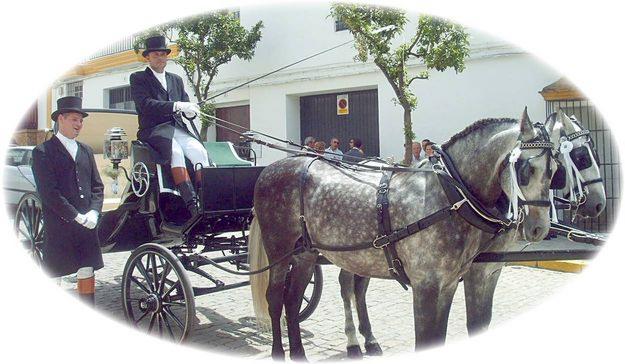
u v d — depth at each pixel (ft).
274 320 16.35
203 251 19.17
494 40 33.99
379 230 13.73
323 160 16.49
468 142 13.51
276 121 42.73
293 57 41.65
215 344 17.46
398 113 37.78
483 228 12.98
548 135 12.39
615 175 30.58
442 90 36.04
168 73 20.88
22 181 33.65
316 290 18.97
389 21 29.27
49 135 31.32
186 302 16.14
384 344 17.34
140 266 17.63
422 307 12.98
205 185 17.31
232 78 44.47
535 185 12.02
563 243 22.22
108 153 28.91
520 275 25.16
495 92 34.35
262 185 16.97
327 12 40.06
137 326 17.79
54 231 18.19
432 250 12.92
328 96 41.93
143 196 18.74
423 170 13.66
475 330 14.48
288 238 16.38
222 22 40.14
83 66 53.01
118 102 51.67
